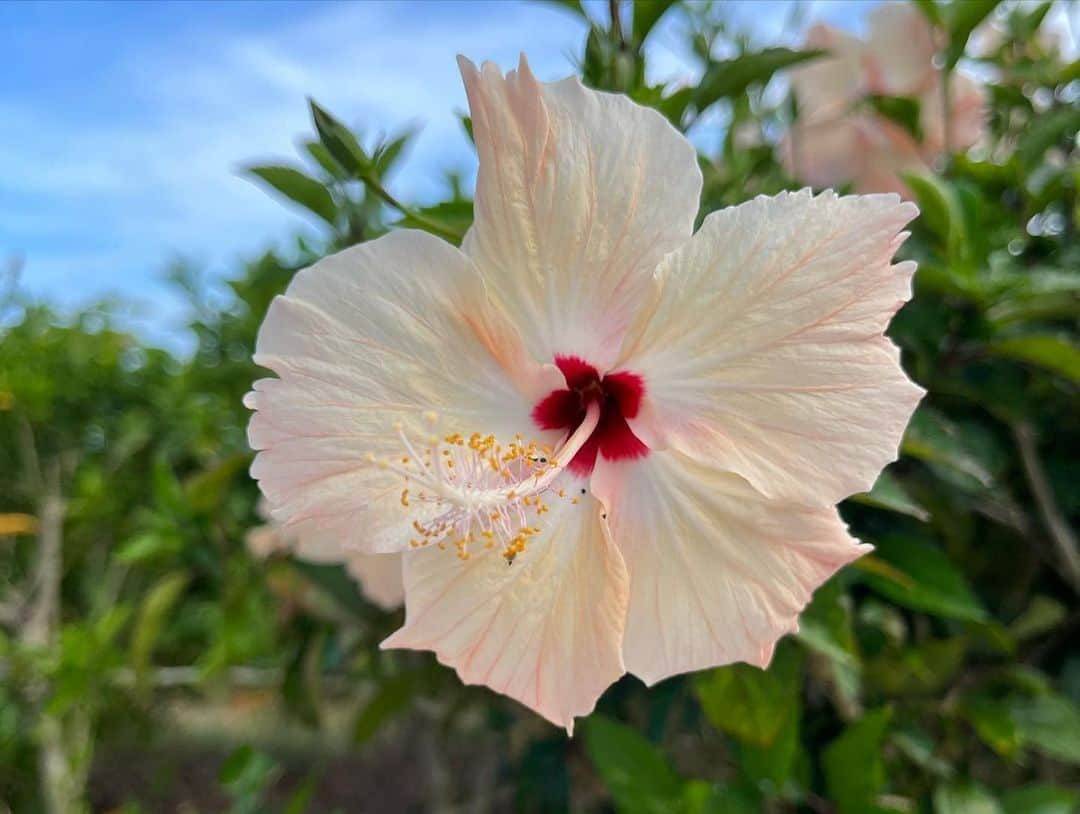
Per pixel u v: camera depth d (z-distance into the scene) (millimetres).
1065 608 310
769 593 175
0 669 495
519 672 178
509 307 180
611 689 321
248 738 776
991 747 295
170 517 445
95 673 470
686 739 336
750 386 170
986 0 300
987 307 264
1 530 629
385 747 746
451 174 414
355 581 347
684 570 182
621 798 257
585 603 182
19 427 686
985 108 369
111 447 689
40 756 543
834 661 237
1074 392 294
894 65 341
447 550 179
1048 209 339
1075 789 309
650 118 170
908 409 159
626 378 186
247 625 476
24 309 680
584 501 190
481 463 177
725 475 180
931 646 267
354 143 217
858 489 162
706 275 168
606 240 173
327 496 173
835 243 161
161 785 690
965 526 294
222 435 606
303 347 171
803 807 275
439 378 180
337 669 448
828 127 338
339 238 267
